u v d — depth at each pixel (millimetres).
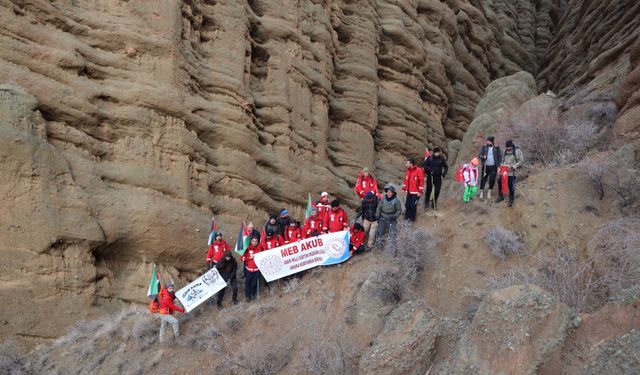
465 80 30250
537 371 7082
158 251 13406
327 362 9406
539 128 15734
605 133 14562
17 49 12438
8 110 11648
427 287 10844
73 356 10969
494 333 7652
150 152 13953
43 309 11297
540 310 7598
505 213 12242
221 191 15648
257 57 18781
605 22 24984
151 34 14594
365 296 10633
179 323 12109
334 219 13406
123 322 11969
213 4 17125
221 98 16266
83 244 12070
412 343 8383
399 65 24688
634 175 11445
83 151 13078
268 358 10102
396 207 12383
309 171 18891
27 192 11523
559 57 31656
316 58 20422
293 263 12688
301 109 19156
